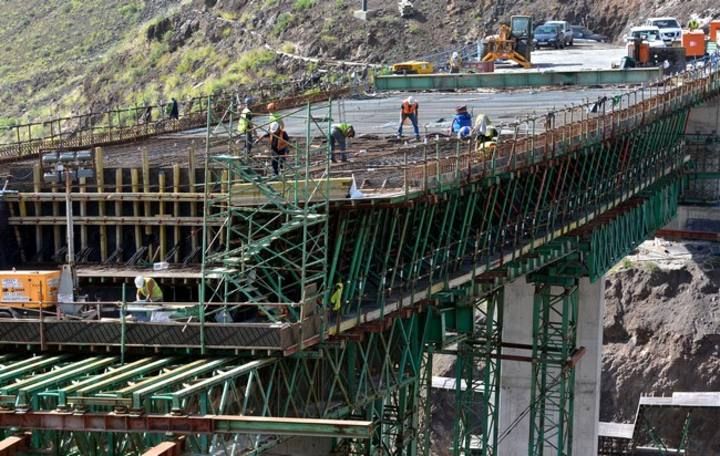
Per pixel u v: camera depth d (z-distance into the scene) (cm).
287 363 10306
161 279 11762
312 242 10569
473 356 15638
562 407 15788
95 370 9706
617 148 17600
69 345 10069
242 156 10981
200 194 12538
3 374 9475
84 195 12775
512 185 13725
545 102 19775
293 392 10250
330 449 11362
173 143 16212
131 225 12731
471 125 15262
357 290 11038
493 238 13650
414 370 12306
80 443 9288
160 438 9294
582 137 15225
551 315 17725
